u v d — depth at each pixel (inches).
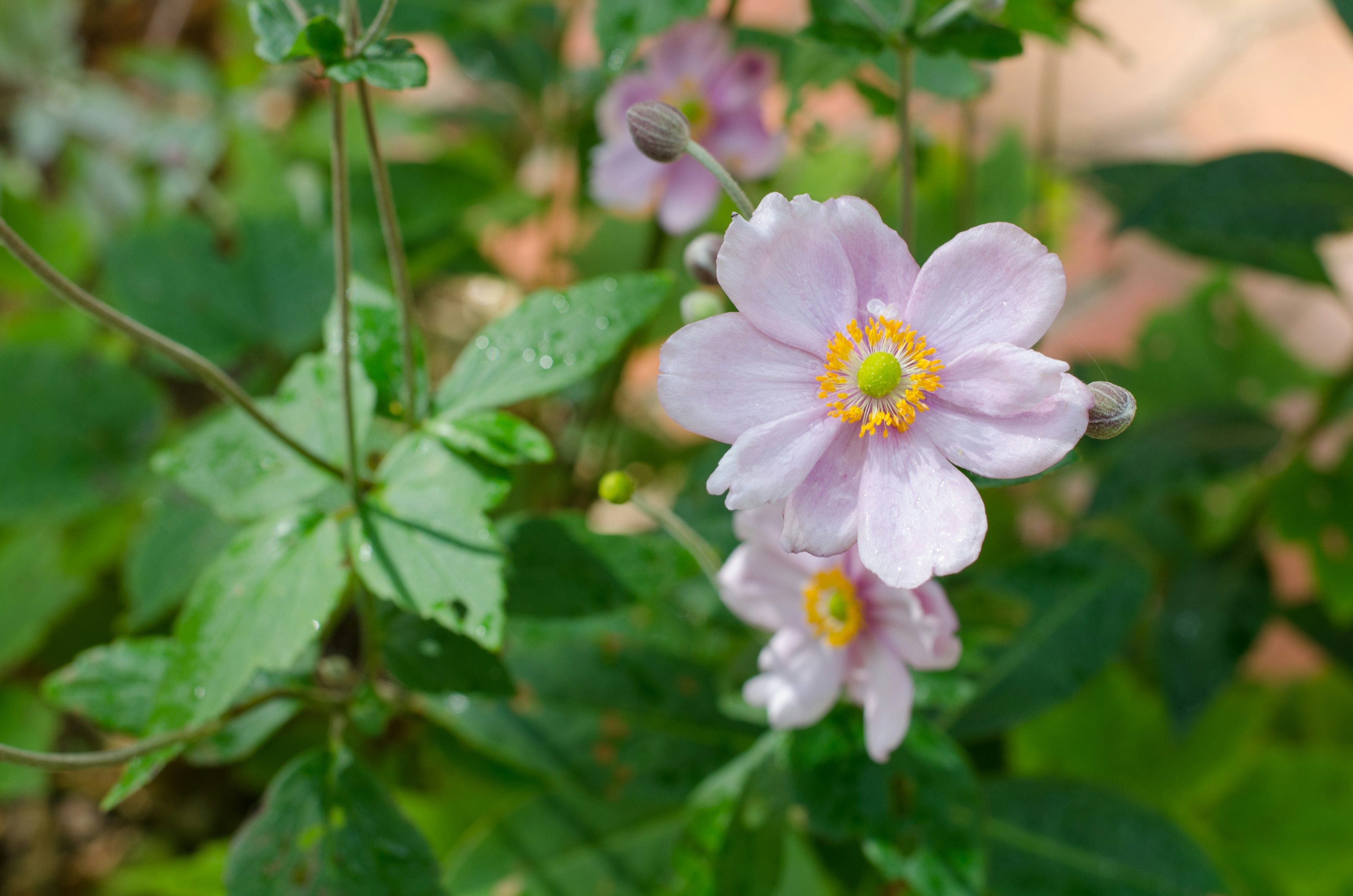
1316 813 21.8
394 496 17.0
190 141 26.2
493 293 29.0
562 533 17.9
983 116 31.9
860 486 15.5
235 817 23.9
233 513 17.5
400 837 17.4
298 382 17.9
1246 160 20.2
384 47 16.0
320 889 17.2
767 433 15.3
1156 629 22.3
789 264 15.4
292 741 22.4
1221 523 25.8
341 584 16.7
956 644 16.2
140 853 23.4
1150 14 36.6
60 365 21.5
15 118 28.2
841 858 20.1
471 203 23.9
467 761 20.8
